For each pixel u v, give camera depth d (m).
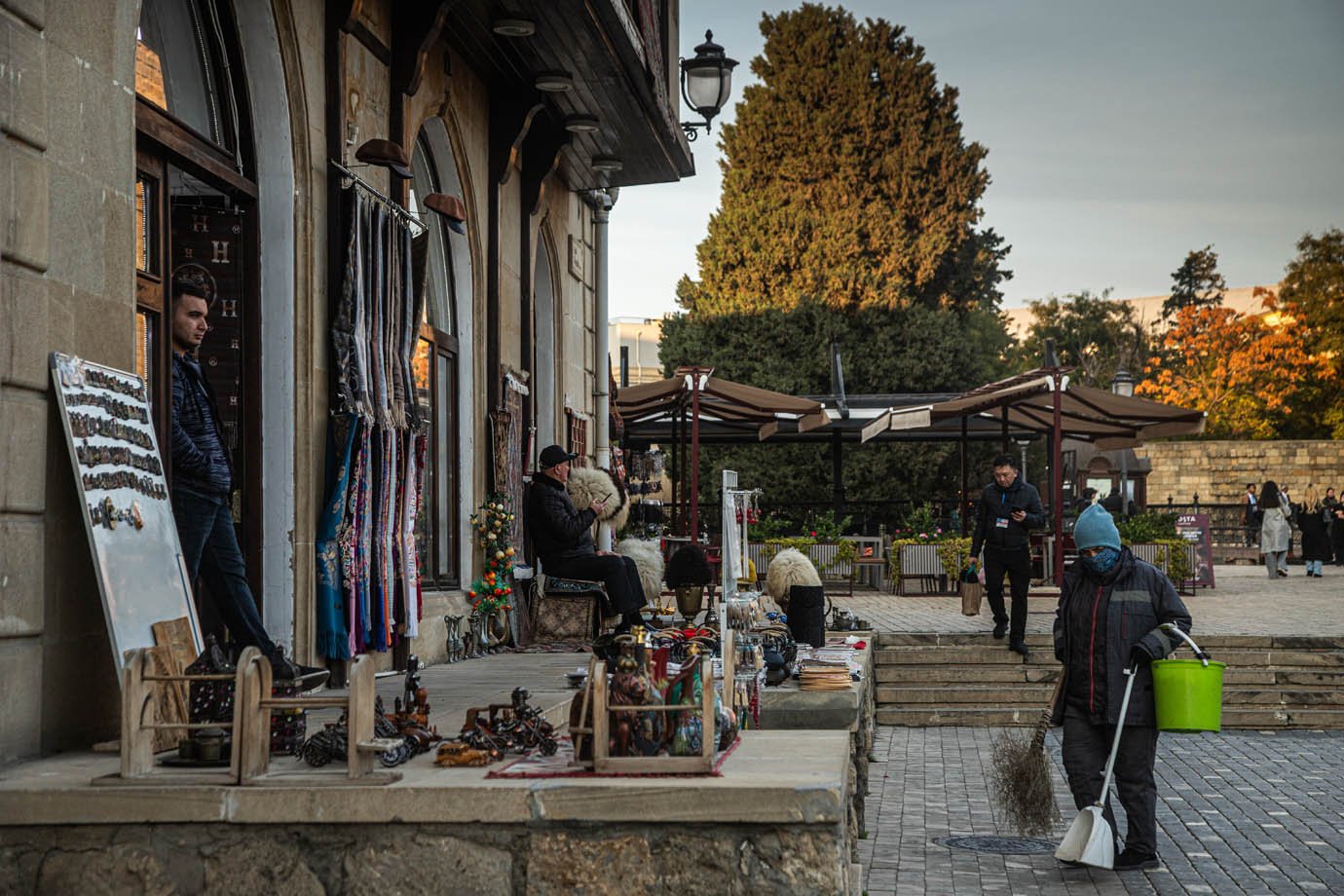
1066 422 25.36
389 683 9.27
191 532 6.57
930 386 45.69
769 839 4.49
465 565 12.61
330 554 8.66
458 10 11.09
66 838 4.58
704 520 35.00
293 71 8.35
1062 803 10.12
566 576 13.27
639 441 30.12
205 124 8.13
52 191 5.41
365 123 9.64
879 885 7.55
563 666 10.88
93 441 5.52
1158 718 7.84
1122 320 73.38
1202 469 48.50
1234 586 27.83
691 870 4.50
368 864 4.55
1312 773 11.63
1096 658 7.98
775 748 5.38
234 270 8.39
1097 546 8.06
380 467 9.27
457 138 12.19
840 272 46.06
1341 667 15.82
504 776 4.70
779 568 12.26
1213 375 63.53
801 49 47.72
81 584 5.58
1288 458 48.03
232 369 8.40
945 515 36.69
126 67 6.03
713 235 47.84
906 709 15.13
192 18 7.96
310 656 8.53
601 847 4.52
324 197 8.81
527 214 14.59
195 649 5.89
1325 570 36.16
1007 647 15.86
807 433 30.47
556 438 16.89
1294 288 63.75
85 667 5.61
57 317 5.44
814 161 47.38
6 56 5.13
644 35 13.73
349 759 4.64
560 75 12.65
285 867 4.55
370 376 9.21
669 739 4.88
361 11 9.11
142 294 6.80
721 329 46.31
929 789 10.84
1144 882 7.63
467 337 12.85
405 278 9.91
